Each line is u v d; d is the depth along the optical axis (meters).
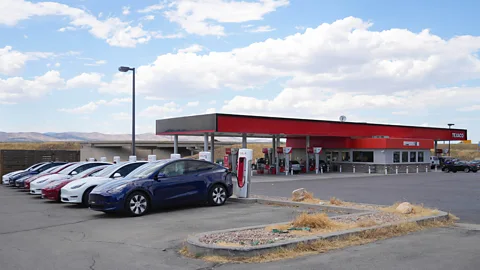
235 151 36.75
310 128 39.25
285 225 9.41
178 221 11.55
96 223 11.61
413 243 8.40
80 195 15.16
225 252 7.30
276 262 7.05
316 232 8.70
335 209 13.00
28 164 32.94
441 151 59.19
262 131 35.78
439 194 19.09
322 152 46.88
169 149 89.44
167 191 13.44
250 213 12.80
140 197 12.85
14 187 26.83
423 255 7.39
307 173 41.34
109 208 12.45
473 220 11.49
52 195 17.05
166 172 13.71
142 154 88.75
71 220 12.27
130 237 9.46
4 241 9.23
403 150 43.03
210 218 11.95
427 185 24.97
